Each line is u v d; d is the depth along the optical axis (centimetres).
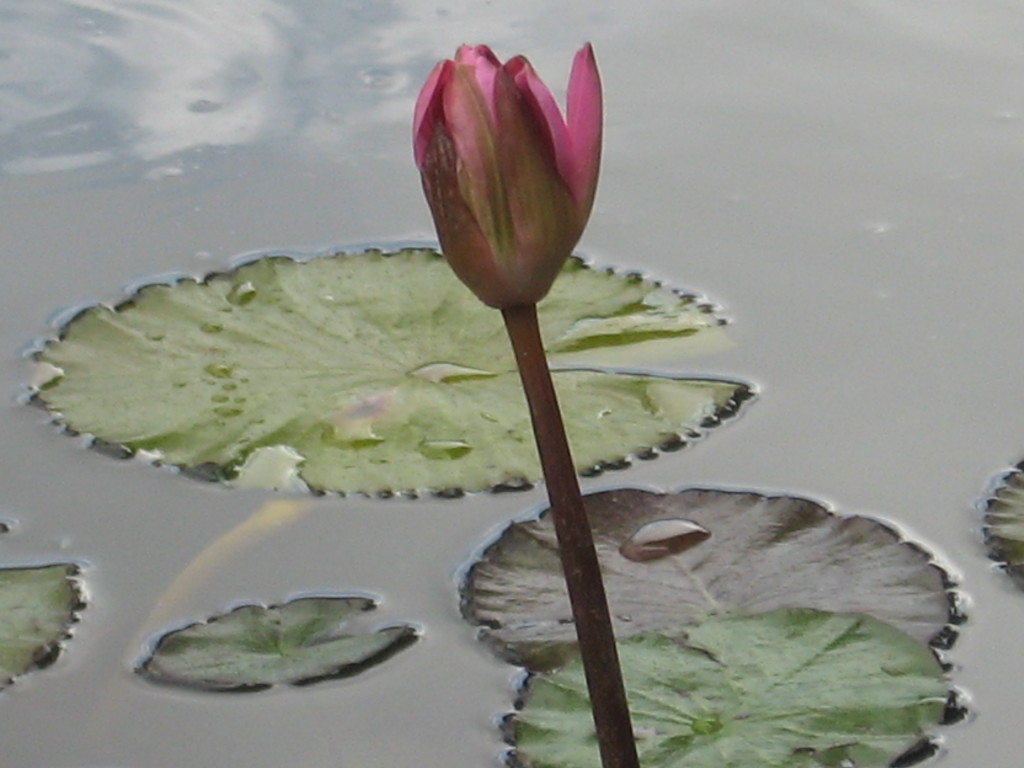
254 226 307
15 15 412
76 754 221
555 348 256
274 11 419
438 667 225
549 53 393
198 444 240
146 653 227
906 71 380
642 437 241
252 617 229
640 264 289
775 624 226
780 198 317
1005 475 237
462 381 247
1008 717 220
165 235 303
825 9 420
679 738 219
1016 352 257
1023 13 411
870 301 275
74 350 256
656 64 388
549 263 204
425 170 204
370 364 251
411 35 404
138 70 383
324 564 232
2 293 278
